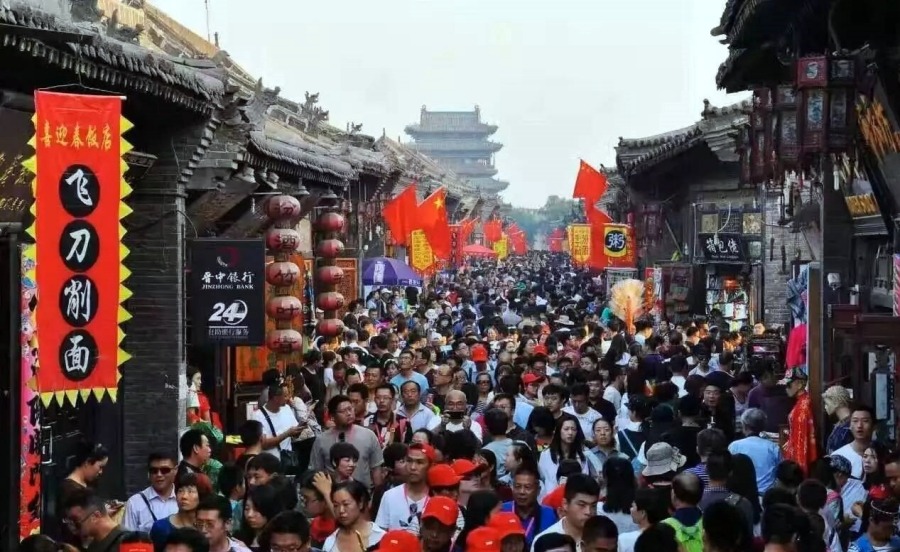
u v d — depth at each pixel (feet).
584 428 51.62
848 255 68.49
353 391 52.19
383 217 128.16
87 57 44.60
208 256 59.93
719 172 120.98
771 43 66.80
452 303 153.89
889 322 50.88
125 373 60.08
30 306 40.68
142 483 60.08
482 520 33.01
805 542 28.68
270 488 34.58
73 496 32.68
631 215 139.95
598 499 34.01
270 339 66.03
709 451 38.11
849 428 46.29
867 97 53.57
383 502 37.88
